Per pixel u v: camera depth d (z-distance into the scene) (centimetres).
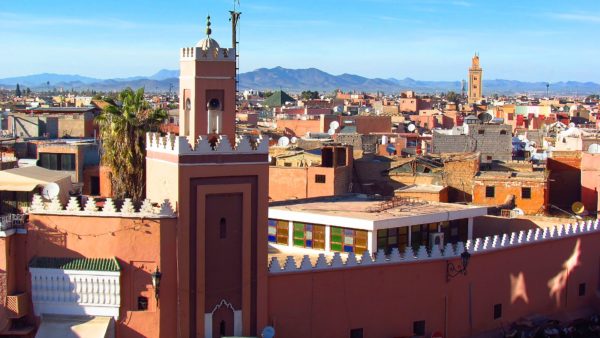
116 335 3600
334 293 4016
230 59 3753
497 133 8681
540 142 11912
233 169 3669
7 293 3559
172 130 8231
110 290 3578
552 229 4909
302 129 12762
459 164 6675
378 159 7438
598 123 13175
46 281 3603
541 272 4844
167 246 3591
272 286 3847
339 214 4616
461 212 4847
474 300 4462
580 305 5109
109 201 3603
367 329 4116
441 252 4328
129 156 4866
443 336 4344
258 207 3750
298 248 4691
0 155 5806
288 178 6819
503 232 5516
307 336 3950
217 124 3759
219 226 3684
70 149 6269
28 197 4081
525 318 4731
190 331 3647
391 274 4169
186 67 3778
